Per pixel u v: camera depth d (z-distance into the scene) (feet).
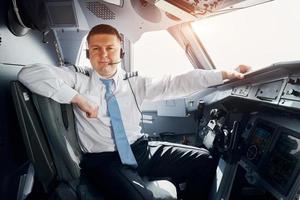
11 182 5.59
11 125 5.52
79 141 5.47
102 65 5.25
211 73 5.70
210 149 6.68
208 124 7.97
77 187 4.74
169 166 5.81
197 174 5.95
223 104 7.31
